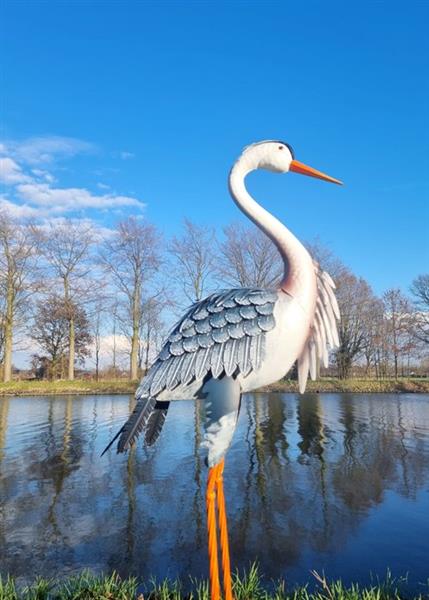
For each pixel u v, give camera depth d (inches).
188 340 124.3
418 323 1529.3
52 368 1440.7
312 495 314.0
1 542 238.2
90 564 212.7
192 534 248.5
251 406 818.8
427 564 212.7
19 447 474.3
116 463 406.3
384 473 366.6
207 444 119.2
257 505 294.5
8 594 163.8
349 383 1181.1
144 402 124.1
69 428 591.8
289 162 145.5
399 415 701.9
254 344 122.3
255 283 1197.7
